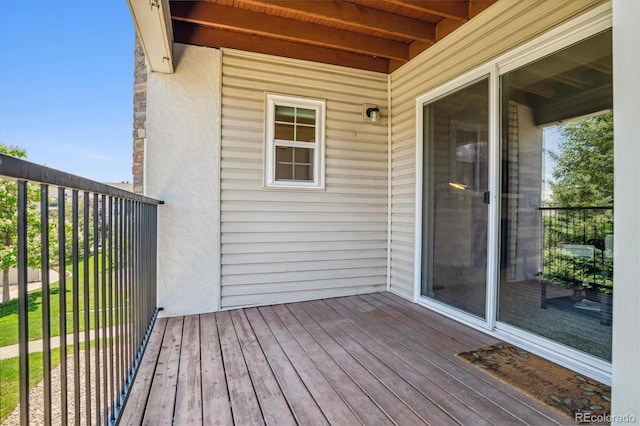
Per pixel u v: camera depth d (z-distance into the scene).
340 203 3.88
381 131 4.06
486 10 2.76
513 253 2.59
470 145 2.93
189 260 3.26
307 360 2.26
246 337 2.67
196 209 3.27
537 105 2.39
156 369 2.14
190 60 3.25
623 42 1.17
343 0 2.98
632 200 1.15
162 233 3.17
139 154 3.90
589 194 2.19
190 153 3.25
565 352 2.20
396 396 1.82
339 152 3.86
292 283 3.67
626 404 1.16
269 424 1.59
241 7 3.08
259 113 3.51
